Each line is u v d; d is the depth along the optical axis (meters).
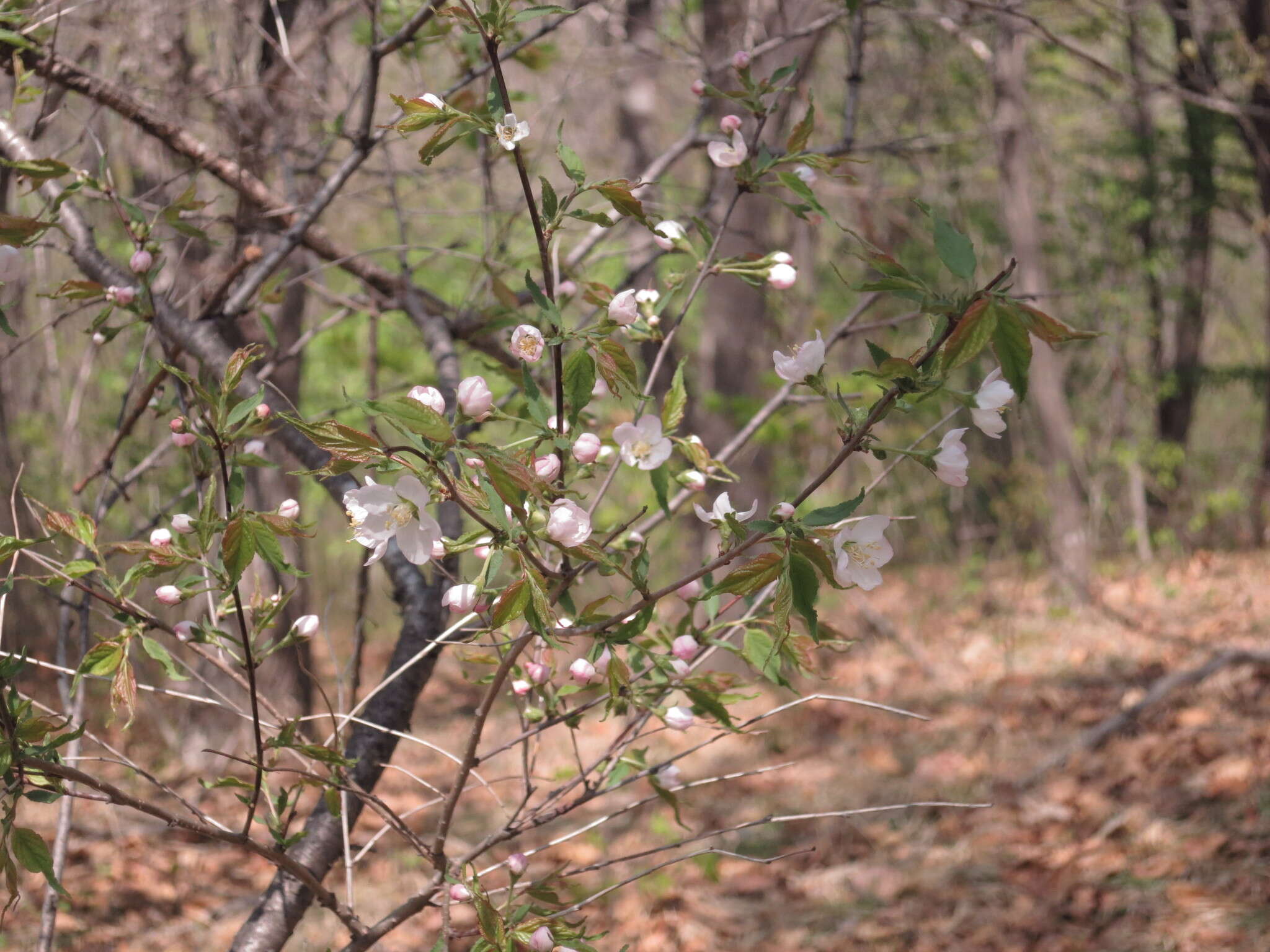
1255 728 5.74
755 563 1.30
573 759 6.66
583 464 1.45
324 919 4.81
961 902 4.68
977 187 11.97
